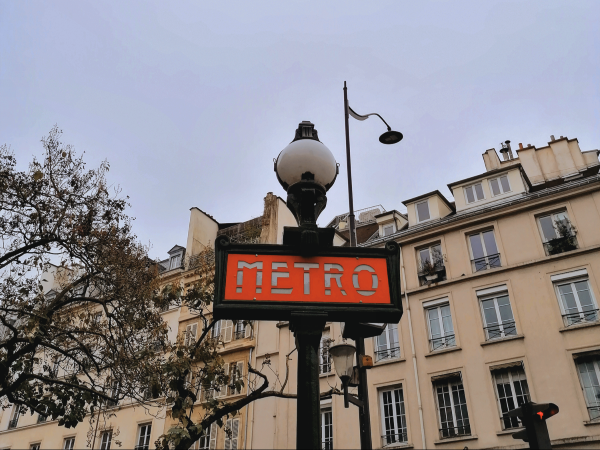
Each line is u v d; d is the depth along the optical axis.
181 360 12.11
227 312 3.61
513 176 25.77
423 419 21.97
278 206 34.06
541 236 23.36
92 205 14.50
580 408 19.12
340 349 10.03
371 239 29.67
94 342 16.02
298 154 4.18
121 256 14.59
